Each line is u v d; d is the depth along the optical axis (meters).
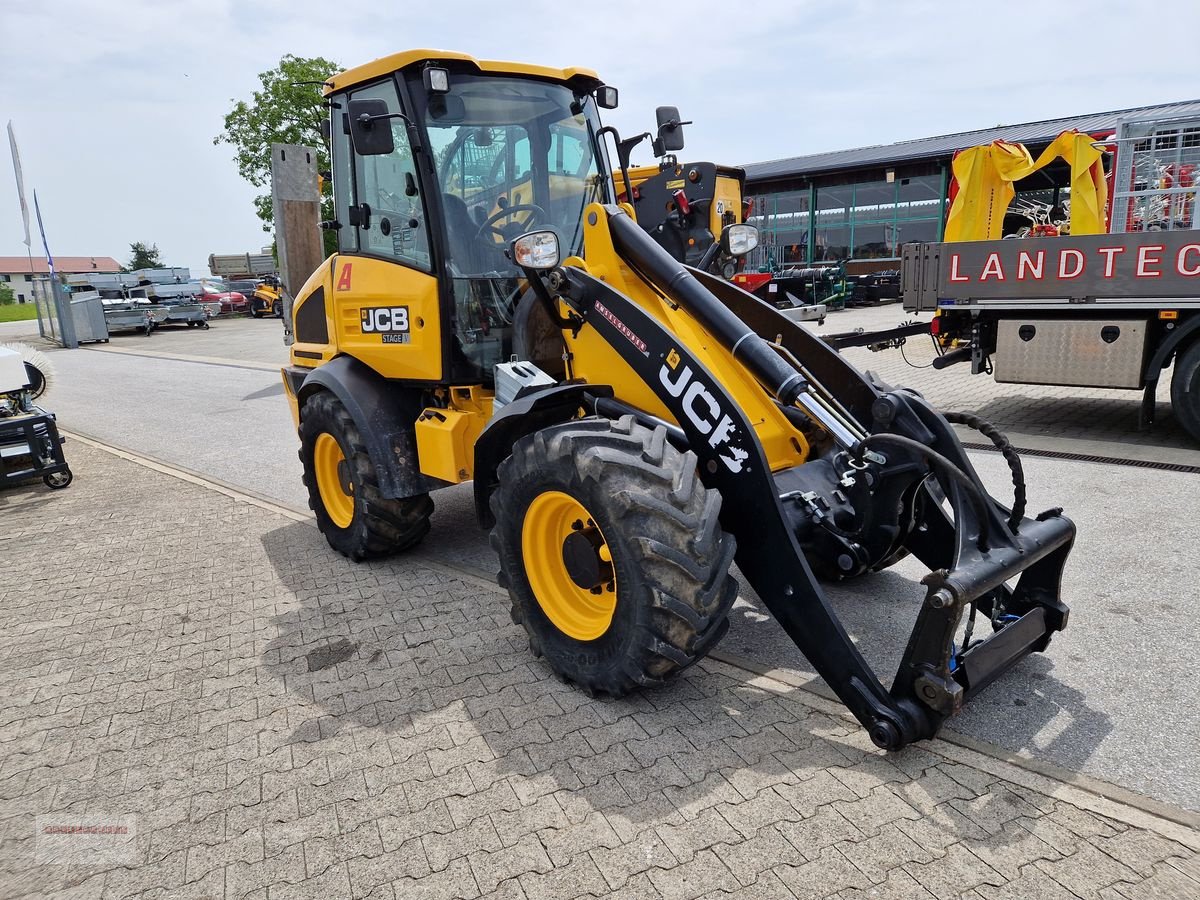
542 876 2.16
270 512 5.79
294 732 2.91
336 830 2.39
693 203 6.09
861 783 2.46
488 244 3.96
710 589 2.61
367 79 3.93
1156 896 2.00
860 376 3.28
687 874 2.13
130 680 3.37
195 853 2.33
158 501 6.23
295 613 3.95
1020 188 20.23
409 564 4.57
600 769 2.59
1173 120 9.12
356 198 4.26
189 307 27.80
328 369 4.45
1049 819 2.28
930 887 2.05
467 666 3.33
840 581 3.93
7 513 6.07
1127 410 7.54
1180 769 2.48
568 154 4.20
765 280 18.64
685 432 2.92
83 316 23.45
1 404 6.99
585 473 2.71
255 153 27.97
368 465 4.26
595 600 3.08
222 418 9.96
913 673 2.49
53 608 4.18
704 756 2.62
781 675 3.13
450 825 2.38
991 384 9.07
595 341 3.31
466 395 4.04
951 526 3.25
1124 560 4.06
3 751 2.89
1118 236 6.20
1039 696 2.91
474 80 3.89
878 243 27.64
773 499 2.70
